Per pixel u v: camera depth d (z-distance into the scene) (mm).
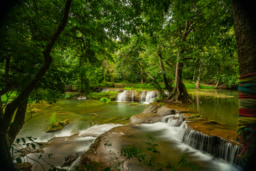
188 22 8477
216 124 5590
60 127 7562
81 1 3545
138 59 12156
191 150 4441
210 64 7789
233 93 16844
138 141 4793
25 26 2232
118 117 9805
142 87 23766
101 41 4453
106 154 3658
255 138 1004
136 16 3861
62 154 4219
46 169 3420
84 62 4586
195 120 6020
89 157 3555
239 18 1071
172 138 5418
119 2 3725
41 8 2854
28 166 3385
